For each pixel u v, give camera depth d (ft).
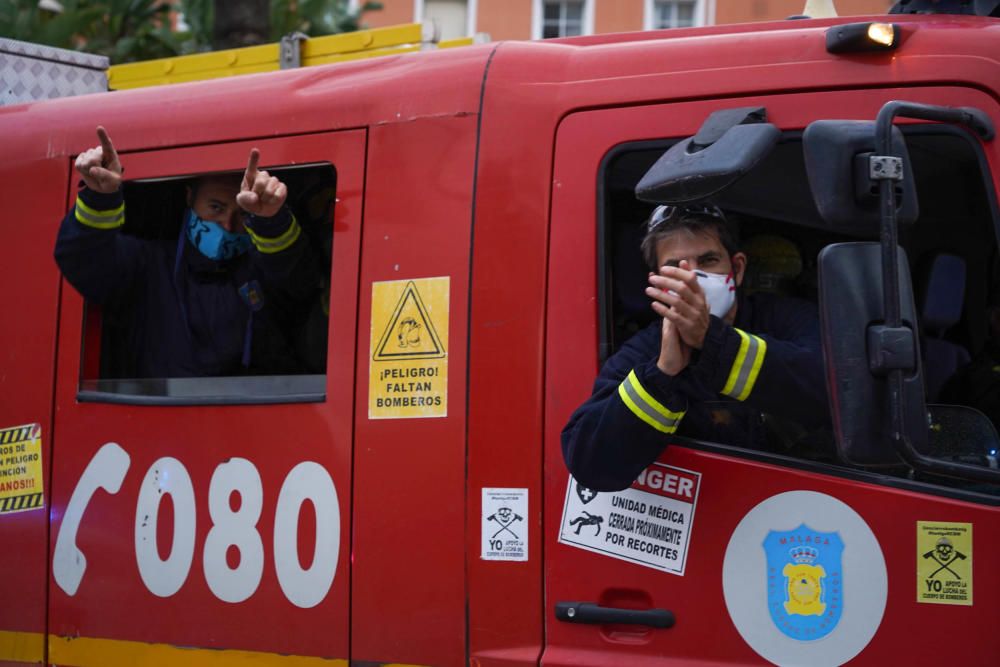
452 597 10.43
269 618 11.23
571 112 10.69
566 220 10.52
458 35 61.31
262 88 12.33
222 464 11.64
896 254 8.31
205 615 11.56
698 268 10.00
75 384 12.55
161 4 40.81
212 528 11.61
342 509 10.98
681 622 9.71
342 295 11.32
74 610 12.27
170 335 12.85
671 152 9.61
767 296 10.62
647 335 10.18
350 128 11.60
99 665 12.09
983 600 8.96
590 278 10.37
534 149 10.72
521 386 10.40
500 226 10.68
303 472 11.23
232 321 12.55
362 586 10.81
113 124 12.98
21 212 13.19
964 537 9.07
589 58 10.91
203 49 39.45
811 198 10.37
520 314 10.50
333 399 11.19
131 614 11.94
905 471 9.36
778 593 9.48
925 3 12.25
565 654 9.99
